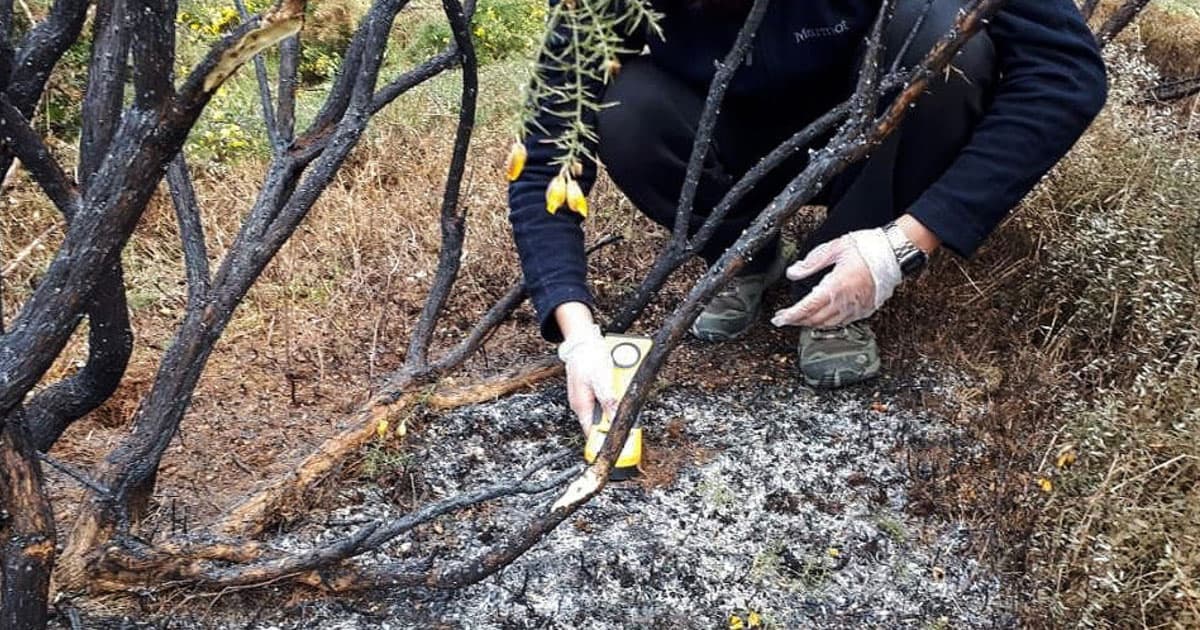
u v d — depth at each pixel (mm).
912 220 1422
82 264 825
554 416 1686
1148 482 1380
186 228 1371
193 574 1238
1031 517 1468
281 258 2072
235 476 1519
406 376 1572
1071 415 1583
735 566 1413
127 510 1242
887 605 1369
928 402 1722
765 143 1707
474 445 1611
